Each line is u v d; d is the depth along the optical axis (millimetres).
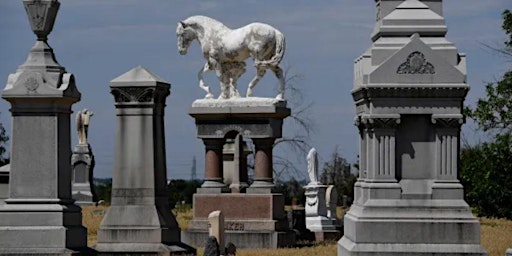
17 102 20359
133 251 23125
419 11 20516
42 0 20406
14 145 20406
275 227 28125
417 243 19906
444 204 20062
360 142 21312
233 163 37531
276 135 28906
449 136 20203
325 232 31453
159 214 23422
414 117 20297
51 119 20359
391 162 20203
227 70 29500
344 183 60094
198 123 29016
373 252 19812
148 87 23406
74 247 20406
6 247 20172
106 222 23375
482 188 40594
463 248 19844
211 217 20812
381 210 20047
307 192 32000
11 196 20391
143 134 23484
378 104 20156
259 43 28875
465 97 20219
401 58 20156
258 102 28672
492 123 38750
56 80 20281
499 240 26516
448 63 20125
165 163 24016
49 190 20375
